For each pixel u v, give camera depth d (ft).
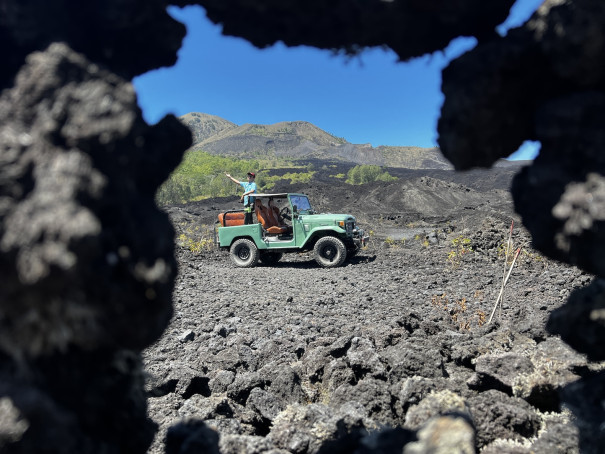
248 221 40.88
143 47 4.58
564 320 4.94
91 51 4.23
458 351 10.83
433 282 27.78
